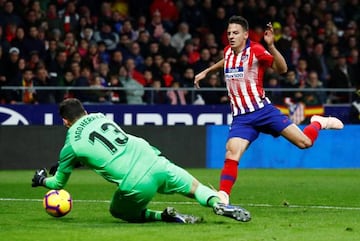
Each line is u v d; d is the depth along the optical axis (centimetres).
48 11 5103
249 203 2773
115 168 2075
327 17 5762
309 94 4800
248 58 2388
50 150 4444
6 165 4391
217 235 1902
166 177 2097
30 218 2273
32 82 4609
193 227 2039
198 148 4591
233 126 2416
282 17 5609
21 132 4409
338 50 5584
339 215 2373
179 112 4641
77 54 4747
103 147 2086
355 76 5319
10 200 2820
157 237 1870
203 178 3928
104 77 4756
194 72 4928
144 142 2122
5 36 4834
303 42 5494
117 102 4644
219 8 5475
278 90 4744
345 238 1883
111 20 5281
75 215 2345
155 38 5322
